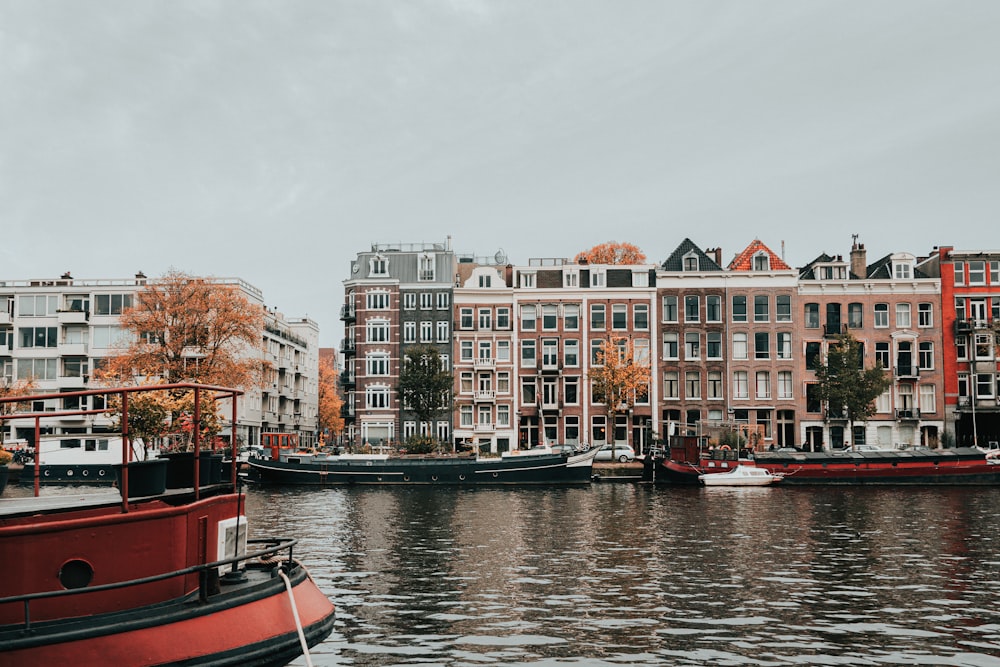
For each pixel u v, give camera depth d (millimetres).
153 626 9781
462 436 71750
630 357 65312
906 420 68125
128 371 56000
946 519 32250
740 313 70000
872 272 75250
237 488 12023
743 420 69125
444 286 73125
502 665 13141
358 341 73375
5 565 9398
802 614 16234
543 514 34375
